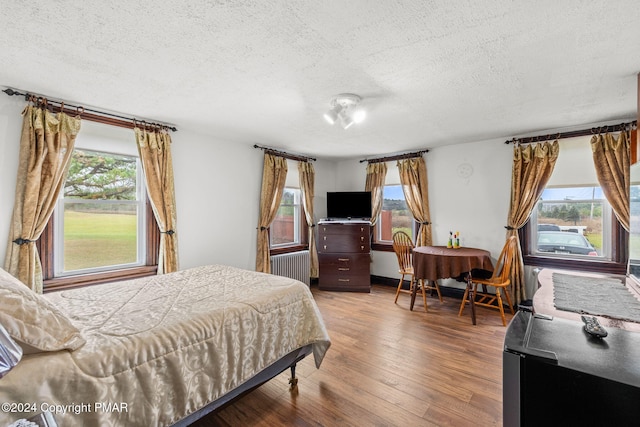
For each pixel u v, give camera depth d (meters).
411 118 3.06
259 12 1.41
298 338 2.12
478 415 1.83
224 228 3.84
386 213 5.20
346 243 4.70
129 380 1.25
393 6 1.37
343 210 5.04
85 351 1.22
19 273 2.26
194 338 1.50
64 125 2.47
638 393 0.75
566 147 3.44
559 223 3.58
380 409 1.90
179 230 3.37
